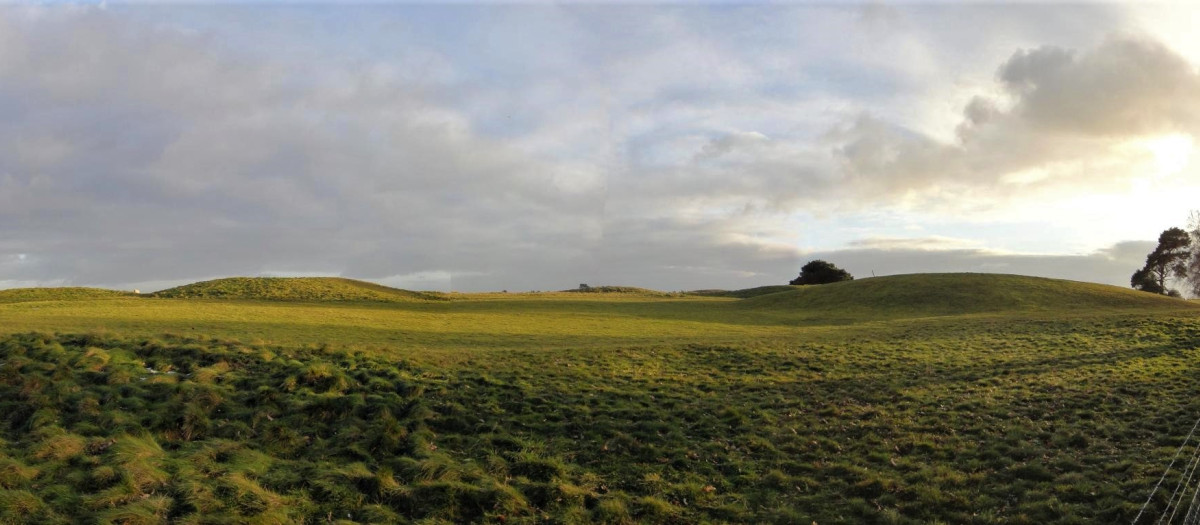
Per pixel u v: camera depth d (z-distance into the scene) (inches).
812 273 4763.8
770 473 642.8
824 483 622.5
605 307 2667.3
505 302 2795.3
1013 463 647.1
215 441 659.4
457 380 897.5
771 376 1043.9
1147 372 1037.2
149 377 820.0
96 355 869.2
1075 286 2854.3
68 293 2709.2
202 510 520.1
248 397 774.5
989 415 808.3
